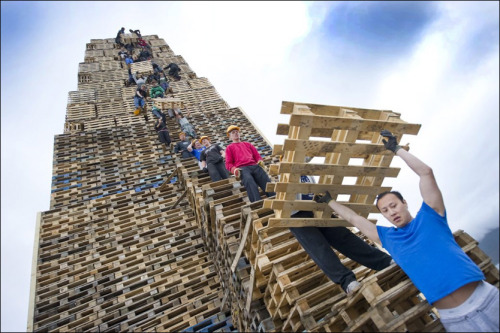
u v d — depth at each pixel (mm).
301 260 4180
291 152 3406
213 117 15008
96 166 11438
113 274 7305
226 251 5238
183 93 17672
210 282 7016
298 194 3754
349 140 3385
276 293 3830
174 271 7352
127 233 8484
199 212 7023
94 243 8211
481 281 2385
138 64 21688
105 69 21484
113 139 12977
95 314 6359
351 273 3303
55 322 6168
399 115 3625
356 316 2902
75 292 6855
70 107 16047
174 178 10742
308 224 3633
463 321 2293
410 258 2617
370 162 3736
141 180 10781
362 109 3670
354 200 3945
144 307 6477
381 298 2605
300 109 3277
